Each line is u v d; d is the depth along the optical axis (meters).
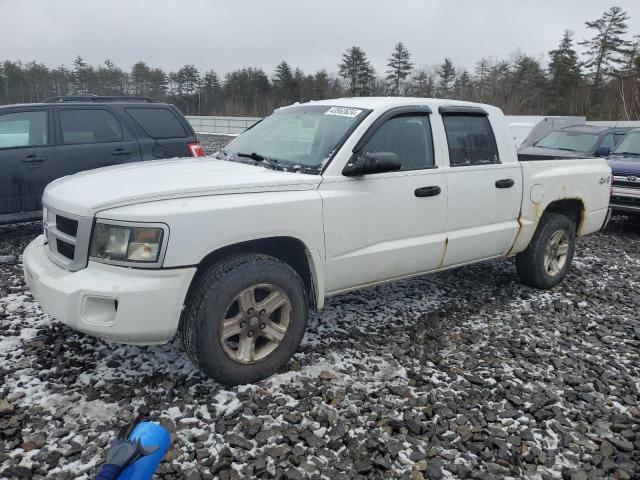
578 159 5.55
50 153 6.43
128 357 3.58
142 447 1.66
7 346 3.69
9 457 2.58
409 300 4.92
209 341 3.04
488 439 2.88
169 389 3.19
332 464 2.63
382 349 3.89
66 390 3.18
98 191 3.14
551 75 58.31
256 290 3.29
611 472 2.69
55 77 83.44
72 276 2.95
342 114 4.02
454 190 4.25
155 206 2.93
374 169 3.51
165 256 2.88
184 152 7.51
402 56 65.62
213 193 3.12
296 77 72.81
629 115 46.44
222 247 3.15
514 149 4.85
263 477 2.53
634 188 8.63
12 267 5.48
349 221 3.63
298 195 3.39
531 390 3.41
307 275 3.70
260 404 3.07
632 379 3.65
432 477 2.58
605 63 56.66
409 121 4.12
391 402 3.19
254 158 4.06
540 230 5.16
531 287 5.41
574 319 4.65
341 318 4.42
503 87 59.59
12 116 6.24
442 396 3.28
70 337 3.85
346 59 66.75
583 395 3.35
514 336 4.24
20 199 6.31
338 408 3.10
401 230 3.95
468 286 5.41
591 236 8.49
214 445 2.72
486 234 4.56
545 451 2.83
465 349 3.97
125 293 2.82
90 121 6.79
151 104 7.40
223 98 76.94
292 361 3.60
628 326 4.57
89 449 2.65
